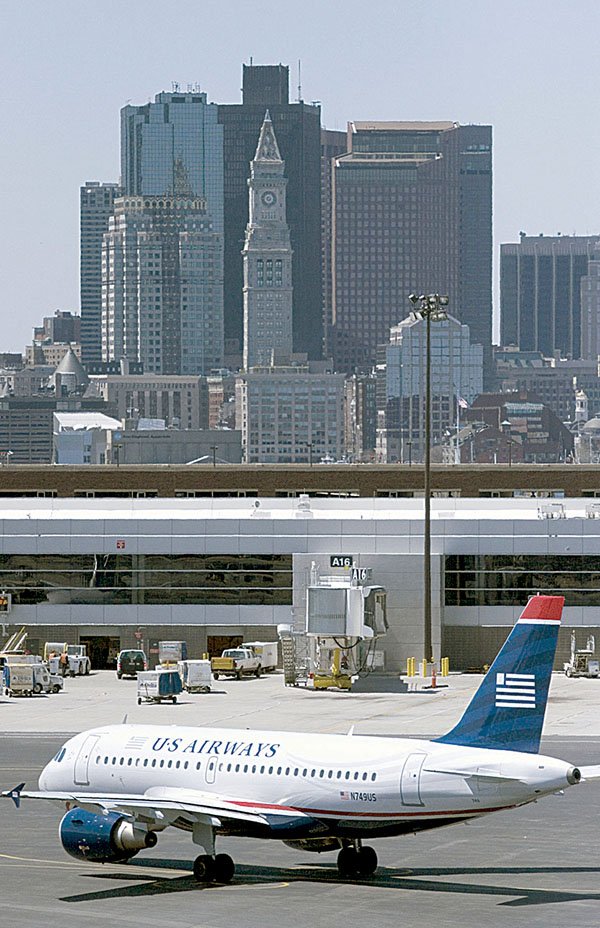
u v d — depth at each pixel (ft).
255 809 295.69
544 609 286.25
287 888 296.30
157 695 653.71
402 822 286.05
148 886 299.17
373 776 287.89
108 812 305.53
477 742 288.71
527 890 293.23
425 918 265.95
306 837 294.87
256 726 571.69
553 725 581.94
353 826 290.35
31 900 284.41
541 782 276.00
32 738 554.05
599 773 279.28
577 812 401.90
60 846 350.84
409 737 537.24
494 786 278.67
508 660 287.89
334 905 278.26
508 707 287.07
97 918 267.39
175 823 305.53
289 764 296.92
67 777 320.09
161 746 313.12
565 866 321.93
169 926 261.03
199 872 303.07
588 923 261.44
